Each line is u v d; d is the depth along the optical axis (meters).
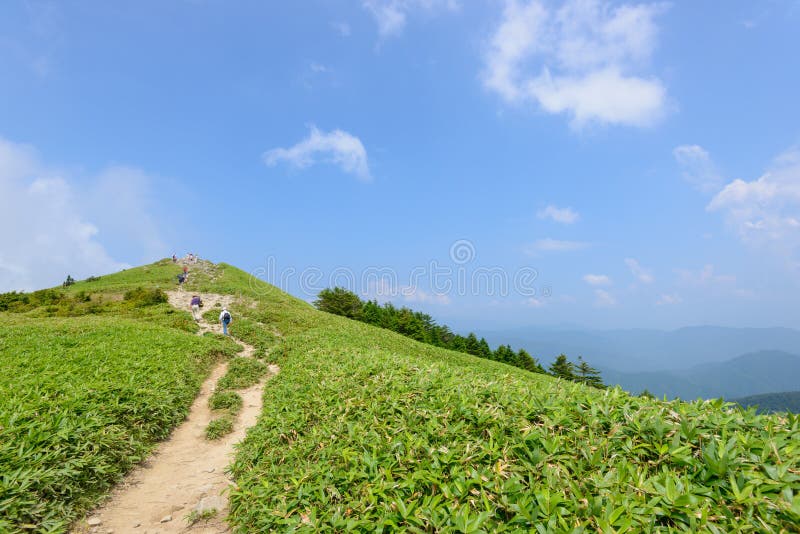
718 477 3.79
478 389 7.32
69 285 46.50
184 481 8.06
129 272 52.34
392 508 4.62
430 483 4.89
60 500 6.23
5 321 22.69
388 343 29.20
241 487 6.57
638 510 3.53
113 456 7.96
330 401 8.98
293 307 37.84
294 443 7.70
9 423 7.27
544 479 4.42
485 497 4.27
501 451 5.11
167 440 10.20
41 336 16.86
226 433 10.91
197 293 40.53
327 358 14.56
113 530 6.14
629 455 4.49
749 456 3.90
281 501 5.61
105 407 9.21
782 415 4.72
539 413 5.75
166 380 12.67
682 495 3.46
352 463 5.95
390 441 6.22
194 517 6.46
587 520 3.61
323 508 5.23
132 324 22.17
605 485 3.99
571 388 6.64
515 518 3.87
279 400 10.98
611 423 5.05
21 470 6.09
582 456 4.64
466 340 71.25
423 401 7.36
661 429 4.55
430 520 4.17
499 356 69.88
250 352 22.22
